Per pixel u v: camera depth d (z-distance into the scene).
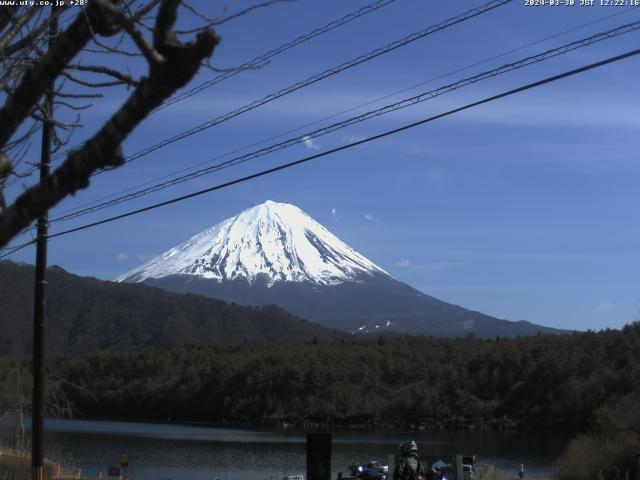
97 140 4.49
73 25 4.77
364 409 113.88
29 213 4.60
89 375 131.12
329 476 12.04
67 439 85.81
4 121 4.85
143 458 67.75
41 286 18.47
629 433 40.56
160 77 4.29
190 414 125.12
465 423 109.62
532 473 56.25
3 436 31.48
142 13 4.91
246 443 83.75
